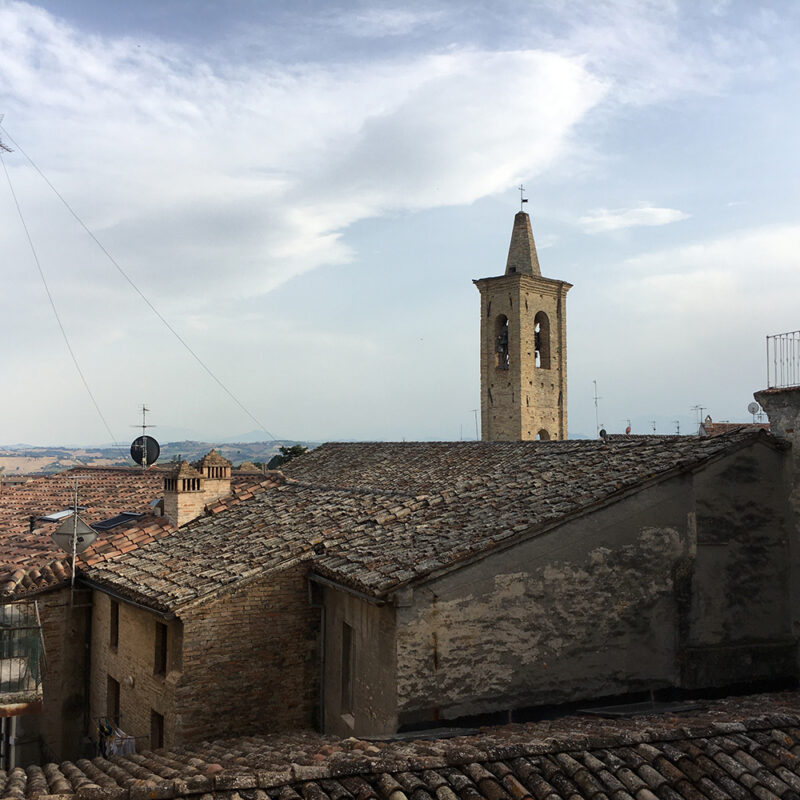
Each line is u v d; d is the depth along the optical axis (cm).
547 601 1312
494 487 1670
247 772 878
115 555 1903
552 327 5434
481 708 1257
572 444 1916
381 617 1287
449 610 1250
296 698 1543
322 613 1561
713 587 1420
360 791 779
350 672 1454
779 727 941
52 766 1015
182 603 1445
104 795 736
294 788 777
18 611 1680
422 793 779
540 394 5309
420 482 2070
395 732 1206
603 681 1341
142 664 1633
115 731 1733
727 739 902
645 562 1383
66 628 1895
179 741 1432
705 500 1428
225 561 1628
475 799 778
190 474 2084
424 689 1227
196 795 749
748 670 1427
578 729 1073
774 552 1472
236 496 2188
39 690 1395
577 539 1338
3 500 2669
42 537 2122
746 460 1464
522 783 817
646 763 856
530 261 5362
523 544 1302
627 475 1418
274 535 1734
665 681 1384
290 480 2370
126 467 3144
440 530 1441
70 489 2739
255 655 1509
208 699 1462
